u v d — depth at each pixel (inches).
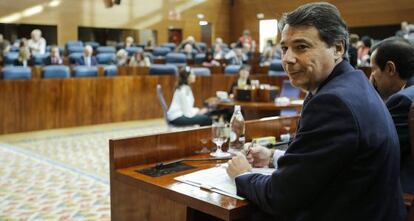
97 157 209.5
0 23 537.3
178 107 214.5
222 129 94.7
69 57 400.8
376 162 56.0
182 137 90.9
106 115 291.7
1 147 227.3
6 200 149.3
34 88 263.7
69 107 277.1
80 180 172.7
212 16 703.1
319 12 58.2
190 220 68.3
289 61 59.2
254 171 75.9
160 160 87.7
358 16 584.7
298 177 56.1
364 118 55.2
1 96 254.1
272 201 58.8
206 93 328.5
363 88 58.3
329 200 57.1
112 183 81.7
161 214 72.3
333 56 59.5
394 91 83.7
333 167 54.7
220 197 66.4
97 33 611.8
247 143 97.2
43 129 269.0
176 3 666.2
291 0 626.5
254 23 689.0
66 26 579.8
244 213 63.5
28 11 550.9
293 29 59.1
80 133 264.5
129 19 627.5
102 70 316.5
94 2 597.3
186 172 79.8
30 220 132.0
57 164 195.9
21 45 437.4
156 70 318.7
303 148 56.7
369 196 56.7
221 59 480.4
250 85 238.5
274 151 80.6
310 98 61.7
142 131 272.7
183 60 464.1
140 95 304.2
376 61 83.4
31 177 175.9
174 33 674.8
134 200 77.0
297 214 59.2
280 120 113.5
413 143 56.9
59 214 137.0
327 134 54.9
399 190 61.0
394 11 550.9
